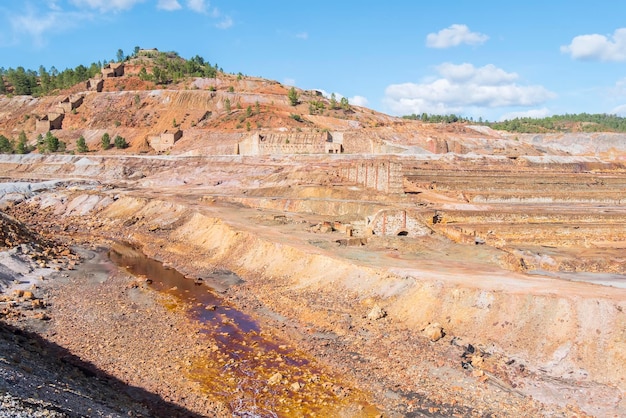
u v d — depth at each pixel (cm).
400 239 6431
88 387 3158
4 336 3834
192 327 4588
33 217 10338
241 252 6738
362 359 3909
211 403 3266
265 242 6494
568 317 3847
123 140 18725
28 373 2839
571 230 7431
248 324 4697
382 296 4778
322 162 13450
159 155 16438
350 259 5559
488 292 4250
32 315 4631
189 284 5981
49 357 3672
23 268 6009
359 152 16288
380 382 3578
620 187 12256
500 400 3300
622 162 17925
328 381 3600
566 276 5378
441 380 3550
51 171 15588
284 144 15688
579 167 16350
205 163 14362
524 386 3425
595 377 3416
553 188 11625
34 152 18450
